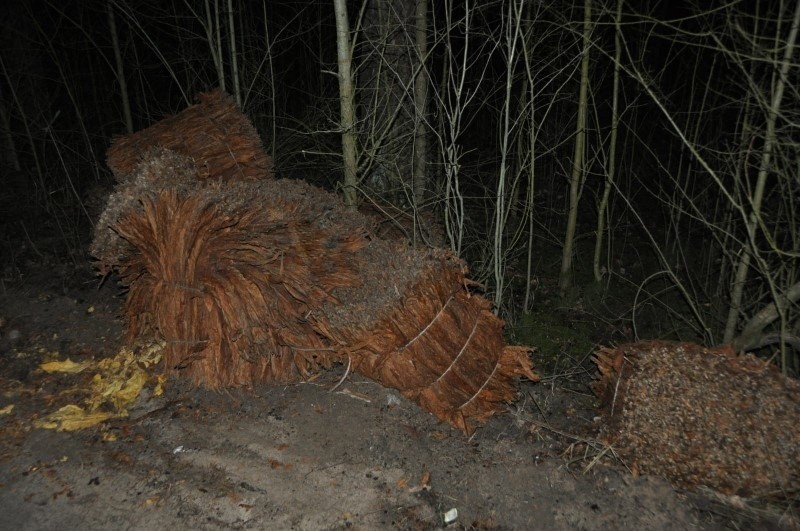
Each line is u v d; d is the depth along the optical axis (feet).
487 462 12.60
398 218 19.02
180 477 11.78
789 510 11.27
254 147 19.03
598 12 19.65
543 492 11.78
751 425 11.49
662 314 21.24
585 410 15.01
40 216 26.48
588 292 22.08
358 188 17.15
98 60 35.65
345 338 13.80
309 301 13.83
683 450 11.82
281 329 14.11
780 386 11.69
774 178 18.03
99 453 12.39
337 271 13.89
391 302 13.44
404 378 13.60
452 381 13.62
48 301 18.79
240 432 13.12
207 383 14.23
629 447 12.34
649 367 12.57
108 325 17.24
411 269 13.84
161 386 14.47
